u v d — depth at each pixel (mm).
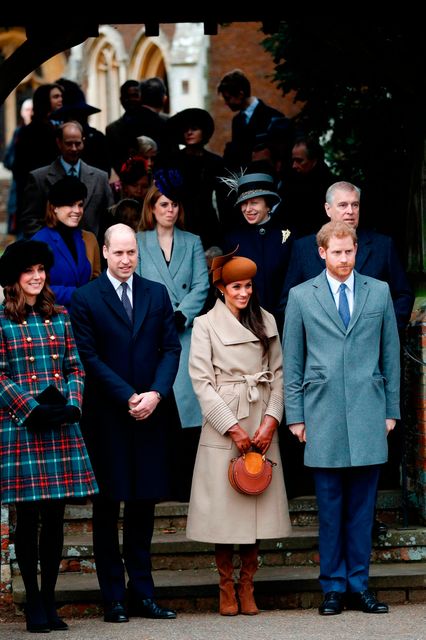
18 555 12016
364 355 12656
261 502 12586
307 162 15516
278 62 19156
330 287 12766
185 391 14062
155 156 17406
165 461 12578
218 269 12836
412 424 14367
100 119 37438
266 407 12781
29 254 11984
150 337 12688
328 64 18281
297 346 12758
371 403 12594
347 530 12727
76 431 12023
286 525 12656
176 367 12719
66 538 14102
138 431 12461
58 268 14055
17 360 11977
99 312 12602
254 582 12992
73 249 14242
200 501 12617
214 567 13797
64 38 14438
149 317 12695
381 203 17453
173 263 14305
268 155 16891
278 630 11750
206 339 12789
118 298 12695
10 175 38062
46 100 19859
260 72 32969
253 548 12641
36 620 11922
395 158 17328
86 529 14242
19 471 11789
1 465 11898
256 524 12523
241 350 12750
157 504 14281
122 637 11562
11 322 12023
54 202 14180
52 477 11820
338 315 12656
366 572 12664
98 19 14461
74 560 13750
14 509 13391
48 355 12062
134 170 16438
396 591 13172
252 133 19031
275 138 16844
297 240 13758
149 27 14602
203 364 12711
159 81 20219
